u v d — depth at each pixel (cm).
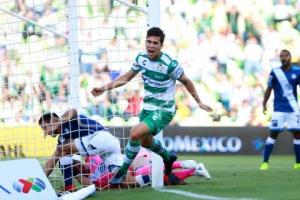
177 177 2194
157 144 2067
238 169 3180
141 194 1942
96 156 2155
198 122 5056
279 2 5150
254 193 1909
